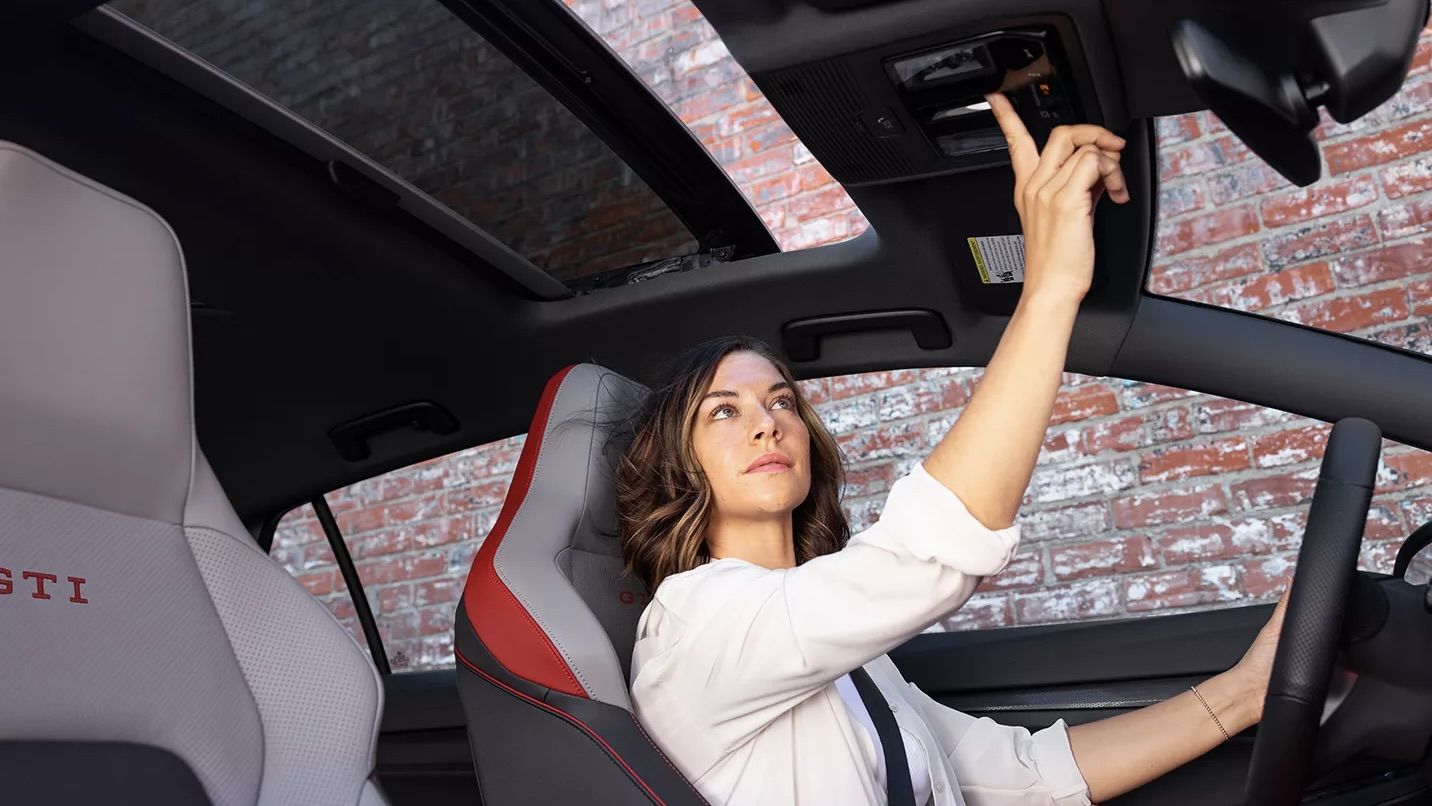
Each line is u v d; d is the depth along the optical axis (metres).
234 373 1.92
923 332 1.75
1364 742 1.10
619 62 1.52
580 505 1.41
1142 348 1.66
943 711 1.55
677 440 1.46
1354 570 1.02
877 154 1.39
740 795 1.20
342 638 1.10
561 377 1.52
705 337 1.83
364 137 1.56
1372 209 1.65
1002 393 0.96
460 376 1.96
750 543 1.47
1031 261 1.00
